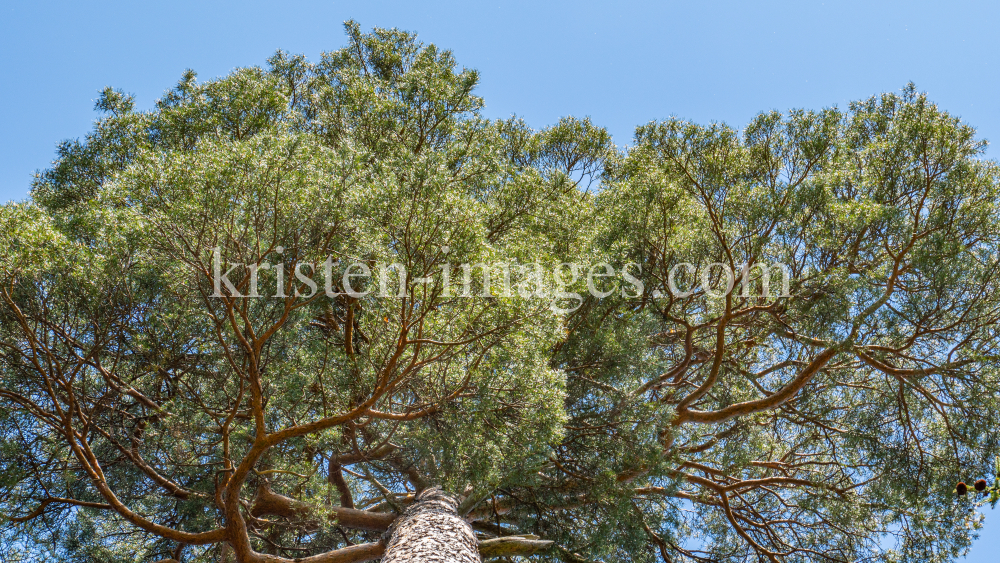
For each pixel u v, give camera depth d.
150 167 4.82
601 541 6.70
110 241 5.02
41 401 6.04
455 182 6.77
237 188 4.83
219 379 6.18
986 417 6.67
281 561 5.48
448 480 6.29
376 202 4.96
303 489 6.33
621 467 6.88
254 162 4.84
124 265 5.32
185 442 6.21
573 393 7.21
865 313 6.52
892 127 7.09
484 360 5.64
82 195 7.48
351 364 6.18
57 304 5.52
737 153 7.28
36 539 6.24
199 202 4.78
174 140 7.00
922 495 7.16
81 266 5.21
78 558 6.59
